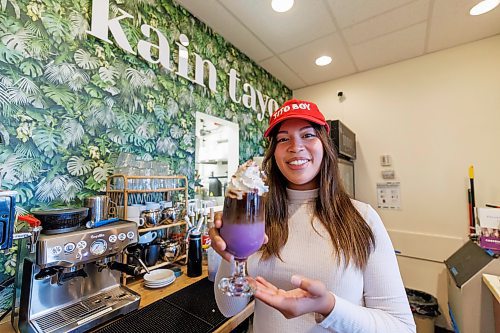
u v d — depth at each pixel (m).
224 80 2.09
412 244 2.30
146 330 0.82
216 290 0.80
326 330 0.65
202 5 1.71
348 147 2.36
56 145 1.08
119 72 1.33
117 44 1.31
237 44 2.19
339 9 1.74
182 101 1.70
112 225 0.96
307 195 0.82
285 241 0.76
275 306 0.51
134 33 1.41
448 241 2.15
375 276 0.67
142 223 1.24
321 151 0.79
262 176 0.67
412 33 2.02
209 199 1.96
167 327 0.84
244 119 2.33
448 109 2.21
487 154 2.04
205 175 1.97
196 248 1.29
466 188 2.11
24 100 1.00
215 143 2.05
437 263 2.19
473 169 2.09
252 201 0.60
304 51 2.30
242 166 0.66
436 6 1.71
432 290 2.19
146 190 1.29
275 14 1.80
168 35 1.62
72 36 1.15
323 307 0.52
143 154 1.44
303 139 0.79
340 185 0.82
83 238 0.84
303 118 0.76
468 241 1.88
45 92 1.05
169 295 1.07
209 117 1.92
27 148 1.00
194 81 1.79
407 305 0.64
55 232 0.82
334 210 0.76
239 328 1.22
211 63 1.94
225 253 0.64
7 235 0.68
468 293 1.42
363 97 2.67
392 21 1.87
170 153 1.60
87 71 1.20
